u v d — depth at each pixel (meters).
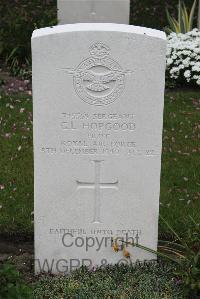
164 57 2.25
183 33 4.77
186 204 2.87
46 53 2.23
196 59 4.27
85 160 2.36
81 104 2.29
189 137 3.50
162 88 2.28
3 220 2.74
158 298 2.25
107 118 2.31
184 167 3.18
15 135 3.44
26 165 3.16
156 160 2.36
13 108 3.76
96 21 4.52
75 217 2.42
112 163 2.36
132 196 2.40
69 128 2.32
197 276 2.25
